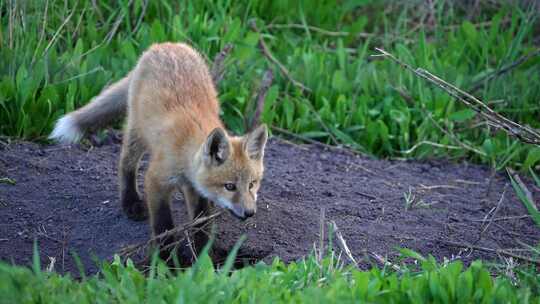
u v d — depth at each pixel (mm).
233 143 9758
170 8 14375
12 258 9125
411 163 13008
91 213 10594
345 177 12133
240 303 7758
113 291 7848
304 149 13016
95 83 12875
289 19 15562
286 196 11312
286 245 10070
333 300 7328
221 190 9602
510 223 11078
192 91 10555
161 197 9891
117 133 12781
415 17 16359
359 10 16547
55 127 11289
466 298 8023
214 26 14250
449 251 10141
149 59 10719
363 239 10227
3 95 12117
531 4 15867
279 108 13602
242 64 14023
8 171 11211
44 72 12578
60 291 7805
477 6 16406
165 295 7812
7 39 12727
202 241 10062
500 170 12836
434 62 14508
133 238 10133
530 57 14828
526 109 13805
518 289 8430
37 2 13062
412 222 10859
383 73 14211
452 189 12094
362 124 13406
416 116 13664
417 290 8023
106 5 14375
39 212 10461
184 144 9812
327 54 14844
